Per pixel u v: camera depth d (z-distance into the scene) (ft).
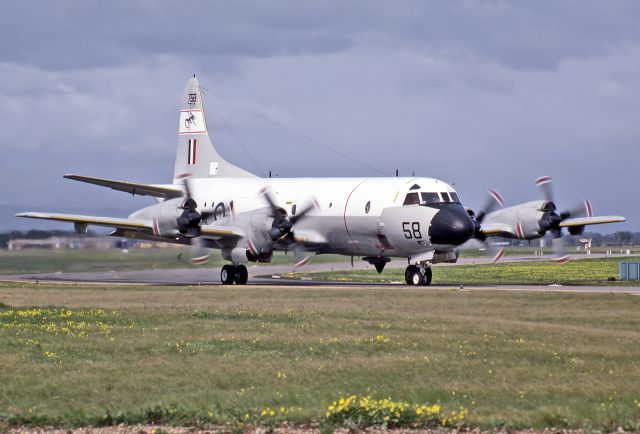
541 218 543.80
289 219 529.45
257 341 278.05
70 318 345.10
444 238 493.36
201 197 618.44
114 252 652.48
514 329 301.02
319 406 182.29
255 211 524.93
